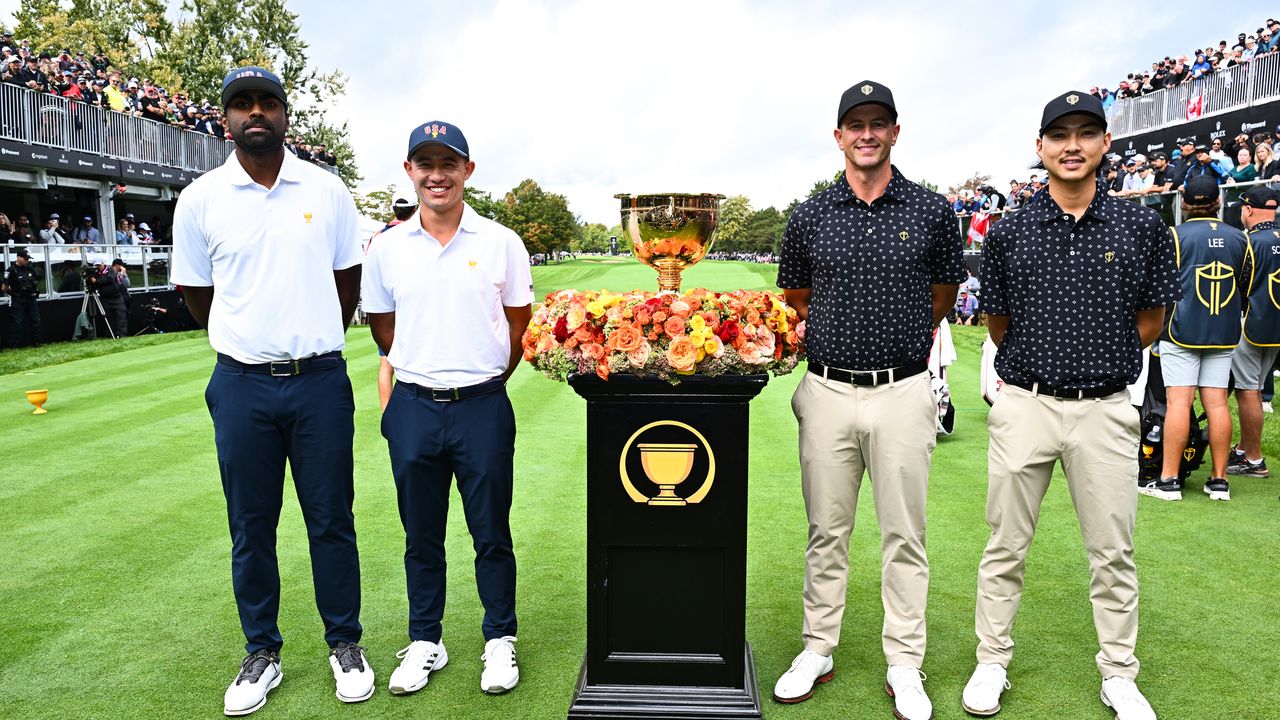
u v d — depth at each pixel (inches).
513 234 111.9
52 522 174.9
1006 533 106.8
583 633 125.5
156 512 181.5
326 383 107.4
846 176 105.7
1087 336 100.4
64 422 278.1
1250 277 181.8
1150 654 115.6
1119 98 839.1
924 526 107.0
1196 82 713.0
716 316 95.0
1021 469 104.7
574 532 167.9
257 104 99.3
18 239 564.7
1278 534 160.1
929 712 100.5
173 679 111.3
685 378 96.0
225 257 102.7
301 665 116.0
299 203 104.8
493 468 109.7
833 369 106.0
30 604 134.5
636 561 101.9
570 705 103.5
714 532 100.6
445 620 130.6
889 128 99.2
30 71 621.3
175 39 1600.6
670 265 112.2
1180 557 149.3
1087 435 101.8
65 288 566.9
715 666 102.3
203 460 226.8
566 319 97.1
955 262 105.4
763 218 3435.0
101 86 732.0
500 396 111.9
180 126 840.9
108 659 116.6
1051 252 101.4
